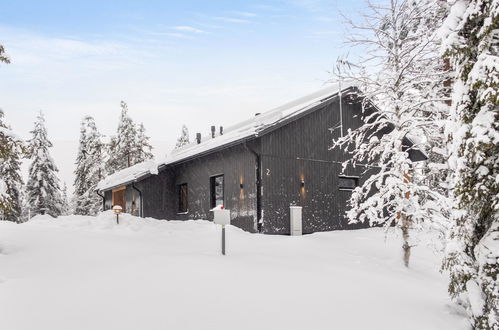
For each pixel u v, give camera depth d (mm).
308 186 15914
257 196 14641
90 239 9773
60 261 7672
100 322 4605
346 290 6836
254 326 4863
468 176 5934
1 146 9805
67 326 4457
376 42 11930
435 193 10164
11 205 9688
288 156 15469
